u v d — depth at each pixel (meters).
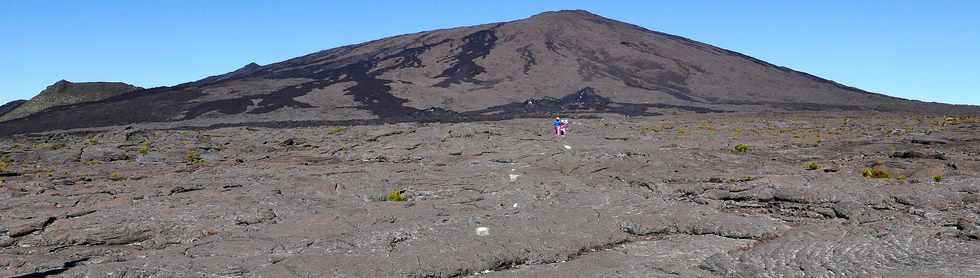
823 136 42.12
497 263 12.45
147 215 17.31
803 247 12.70
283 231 15.18
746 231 14.51
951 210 15.72
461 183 23.02
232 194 21.00
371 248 13.50
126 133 53.38
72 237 14.94
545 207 17.66
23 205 19.20
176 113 88.62
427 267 11.98
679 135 45.69
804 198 17.98
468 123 59.78
